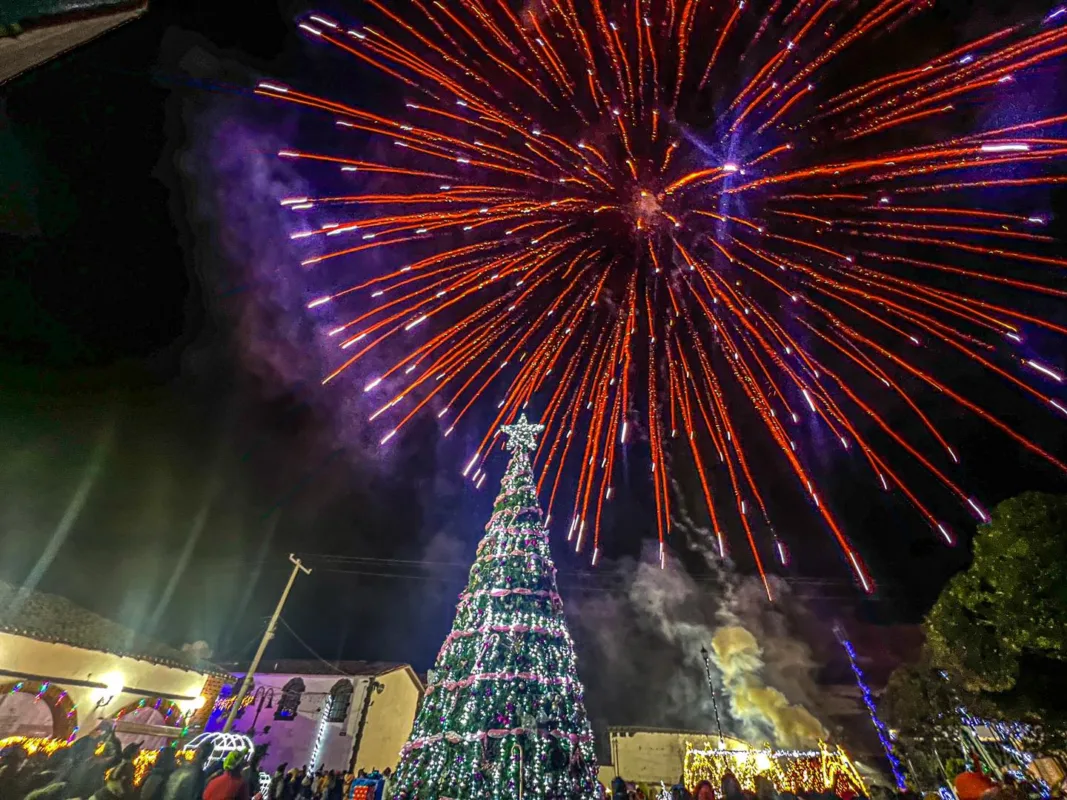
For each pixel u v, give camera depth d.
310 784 15.21
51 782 7.96
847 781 22.55
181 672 20.31
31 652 14.99
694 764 27.09
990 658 10.18
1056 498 9.85
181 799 7.64
